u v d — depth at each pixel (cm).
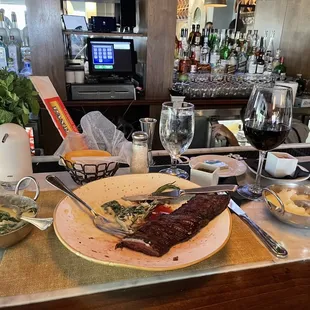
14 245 58
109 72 213
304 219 65
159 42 215
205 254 51
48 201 73
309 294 51
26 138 80
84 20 227
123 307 47
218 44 250
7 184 79
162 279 52
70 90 209
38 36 196
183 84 227
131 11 219
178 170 92
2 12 208
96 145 93
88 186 72
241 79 242
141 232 54
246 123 82
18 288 49
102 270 53
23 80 81
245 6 341
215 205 64
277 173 88
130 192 75
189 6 426
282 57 271
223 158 100
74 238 54
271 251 59
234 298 50
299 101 231
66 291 49
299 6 265
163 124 87
